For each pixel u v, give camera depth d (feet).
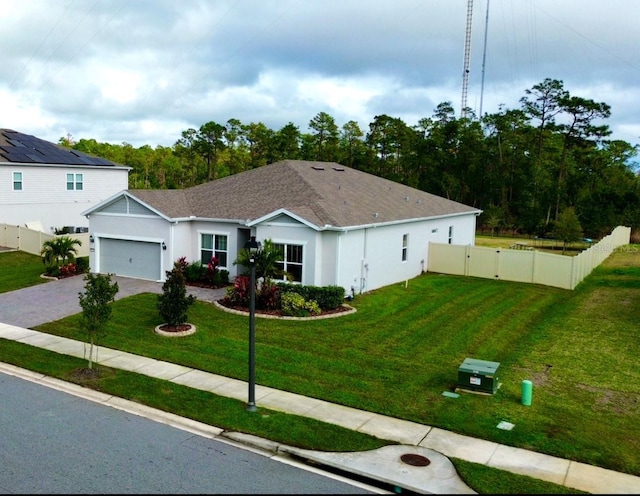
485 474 28.99
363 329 57.67
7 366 45.80
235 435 33.65
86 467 29.19
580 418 36.63
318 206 74.28
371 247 77.92
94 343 51.62
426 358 49.06
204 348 50.52
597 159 208.95
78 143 308.19
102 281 44.57
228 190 87.61
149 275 81.87
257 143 251.60
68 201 129.18
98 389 40.81
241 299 65.16
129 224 82.28
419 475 28.91
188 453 31.27
